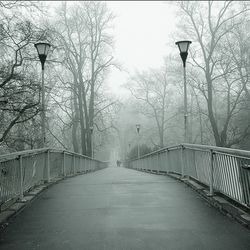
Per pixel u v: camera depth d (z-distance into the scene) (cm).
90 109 4500
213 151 940
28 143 1841
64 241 614
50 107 2086
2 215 766
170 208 848
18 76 1511
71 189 1191
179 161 1513
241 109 3544
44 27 1759
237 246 569
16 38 1572
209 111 3581
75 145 4409
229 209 773
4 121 1653
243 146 3462
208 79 3572
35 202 967
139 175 1867
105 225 706
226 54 3406
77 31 4288
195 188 1098
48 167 1375
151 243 590
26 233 670
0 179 796
